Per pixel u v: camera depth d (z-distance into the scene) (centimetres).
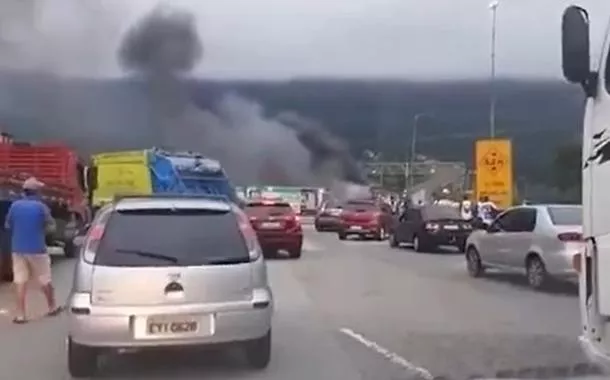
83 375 804
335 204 4288
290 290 1573
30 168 2383
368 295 1495
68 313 783
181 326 762
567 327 1113
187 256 777
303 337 1041
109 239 782
